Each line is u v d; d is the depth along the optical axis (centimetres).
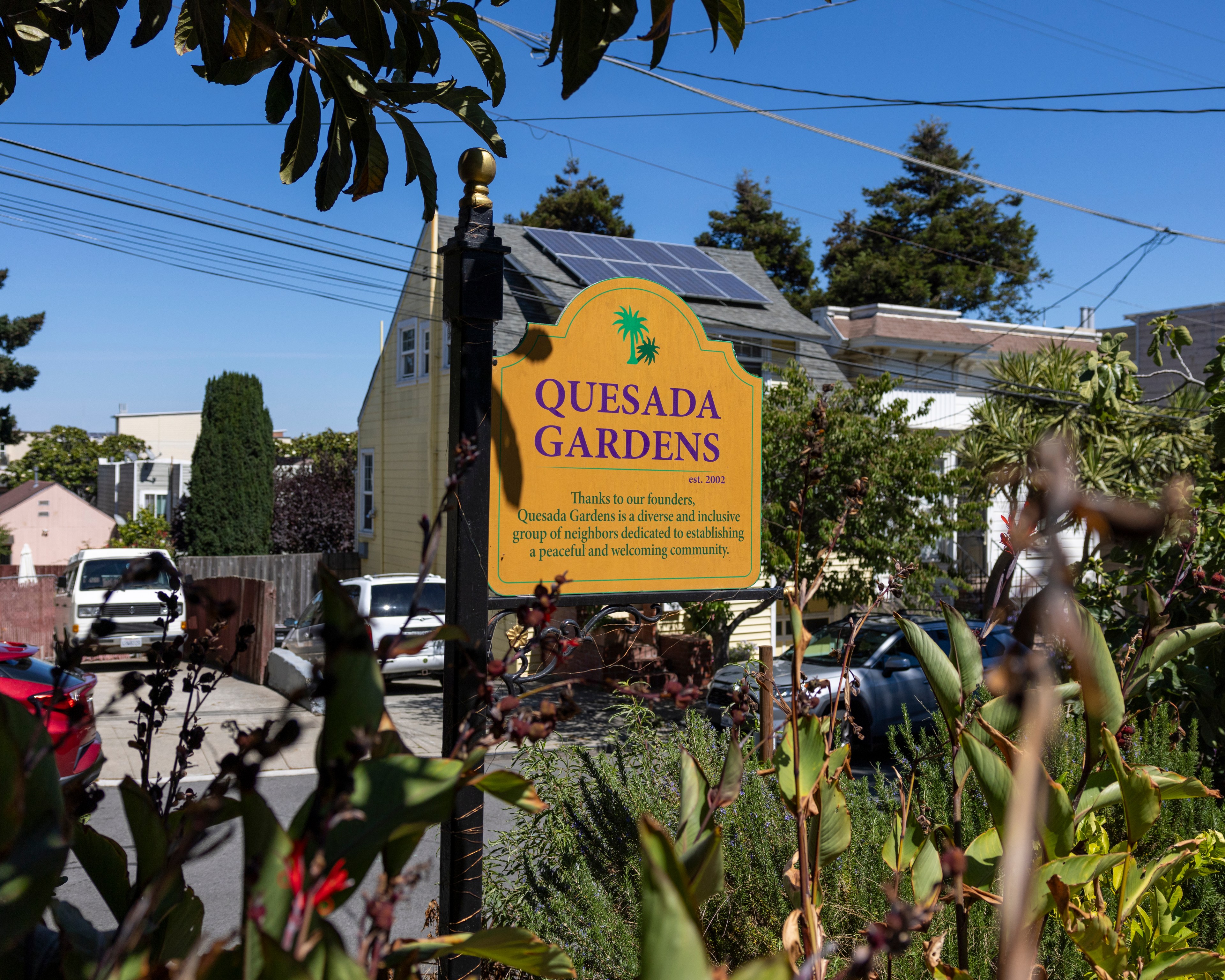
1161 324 888
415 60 258
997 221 4547
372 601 1364
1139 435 1437
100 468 4641
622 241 1938
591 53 194
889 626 1117
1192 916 277
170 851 121
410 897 137
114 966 101
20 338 3397
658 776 403
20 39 278
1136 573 535
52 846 99
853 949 280
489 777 130
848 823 219
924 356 2556
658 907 91
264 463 2738
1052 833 206
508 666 154
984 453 1542
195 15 257
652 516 409
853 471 1187
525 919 346
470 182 340
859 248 4584
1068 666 222
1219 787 450
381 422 2108
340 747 115
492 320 338
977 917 270
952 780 327
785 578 1209
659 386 412
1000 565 216
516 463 378
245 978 98
